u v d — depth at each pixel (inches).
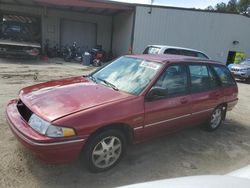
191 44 790.5
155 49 479.5
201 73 199.6
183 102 176.6
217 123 225.8
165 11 737.6
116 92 154.5
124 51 788.6
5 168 136.9
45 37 841.5
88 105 135.0
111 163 145.2
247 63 668.1
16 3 770.8
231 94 228.8
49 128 120.9
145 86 157.4
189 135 210.8
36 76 404.2
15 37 679.1
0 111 220.2
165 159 165.8
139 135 154.4
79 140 125.3
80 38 887.7
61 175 136.4
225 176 83.9
